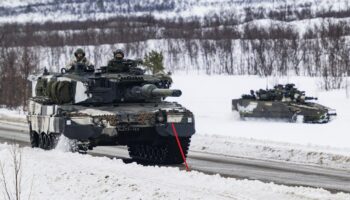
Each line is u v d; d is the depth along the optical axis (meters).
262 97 85.25
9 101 116.50
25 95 113.69
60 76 47.31
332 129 67.38
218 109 106.81
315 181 34.94
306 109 79.44
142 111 42.53
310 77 164.00
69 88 45.00
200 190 28.00
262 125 75.00
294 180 35.25
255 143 52.22
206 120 86.25
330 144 54.66
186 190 27.89
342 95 118.00
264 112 83.38
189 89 147.38
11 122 87.12
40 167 35.62
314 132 64.88
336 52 187.75
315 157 45.19
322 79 152.62
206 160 45.88
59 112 42.59
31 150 45.03
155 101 46.47
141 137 43.66
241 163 43.88
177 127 42.66
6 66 123.81
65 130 41.09
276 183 33.97
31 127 50.53
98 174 32.12
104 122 41.28
